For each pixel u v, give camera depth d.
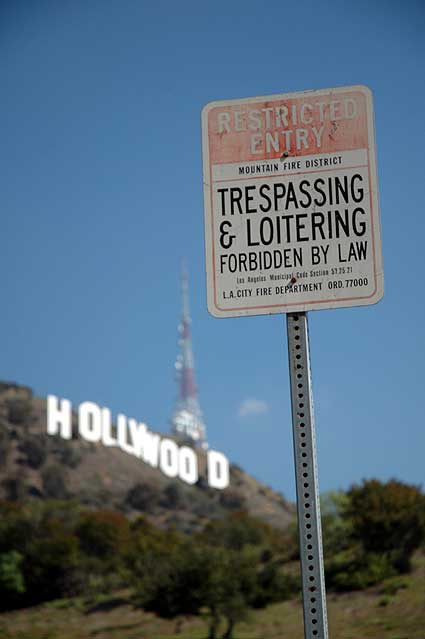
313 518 4.66
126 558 83.75
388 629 67.44
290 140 4.99
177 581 73.88
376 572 73.19
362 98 4.97
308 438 4.75
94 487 103.31
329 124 4.98
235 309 4.88
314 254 4.88
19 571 81.06
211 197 4.99
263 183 4.96
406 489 75.06
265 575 75.38
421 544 72.81
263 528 92.06
